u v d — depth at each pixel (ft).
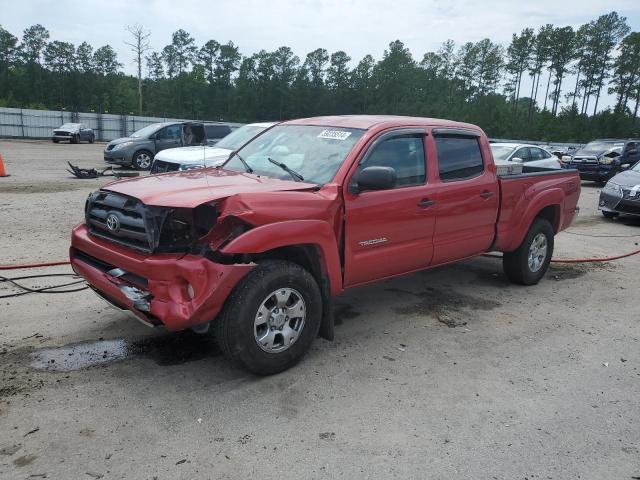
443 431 11.05
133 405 11.47
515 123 274.36
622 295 21.12
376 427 11.09
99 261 13.46
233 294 11.93
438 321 17.34
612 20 293.84
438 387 12.91
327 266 13.44
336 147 14.98
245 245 11.59
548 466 10.07
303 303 13.06
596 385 13.39
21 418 10.77
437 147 16.84
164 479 9.22
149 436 10.41
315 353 14.49
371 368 13.74
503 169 21.66
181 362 13.57
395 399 12.25
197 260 11.45
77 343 14.37
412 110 310.24
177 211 11.66
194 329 12.27
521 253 20.80
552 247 22.04
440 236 16.92
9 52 326.24
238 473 9.46
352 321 17.10
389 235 15.21
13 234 26.27
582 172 65.26
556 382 13.47
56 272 20.44
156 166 37.45
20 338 14.52
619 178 39.86
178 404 11.60
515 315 18.24
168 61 334.85
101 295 13.64
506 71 328.70
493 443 10.71
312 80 312.71
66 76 322.75
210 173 15.42
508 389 12.98
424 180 16.30
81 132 123.65
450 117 298.97
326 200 13.37
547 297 20.45
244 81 310.65
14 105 272.72
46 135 147.64
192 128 54.44
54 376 12.55
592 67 299.99
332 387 12.66
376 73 311.27
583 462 10.24
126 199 12.47
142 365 13.32
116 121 155.94
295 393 12.30
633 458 10.44
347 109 310.24
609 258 27.43
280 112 306.96
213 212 11.89
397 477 9.53
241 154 17.04
